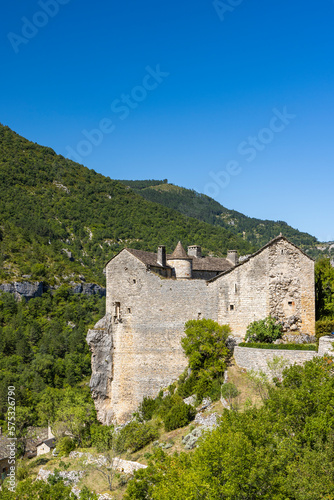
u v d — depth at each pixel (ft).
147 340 215.72
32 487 128.36
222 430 108.47
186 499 93.86
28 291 588.50
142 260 219.82
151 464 127.34
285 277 193.47
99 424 218.79
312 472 92.32
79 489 154.51
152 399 206.80
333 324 184.03
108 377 220.23
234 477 93.71
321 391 108.78
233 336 197.16
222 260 271.08
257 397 153.58
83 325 548.72
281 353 165.99
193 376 188.24
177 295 212.23
